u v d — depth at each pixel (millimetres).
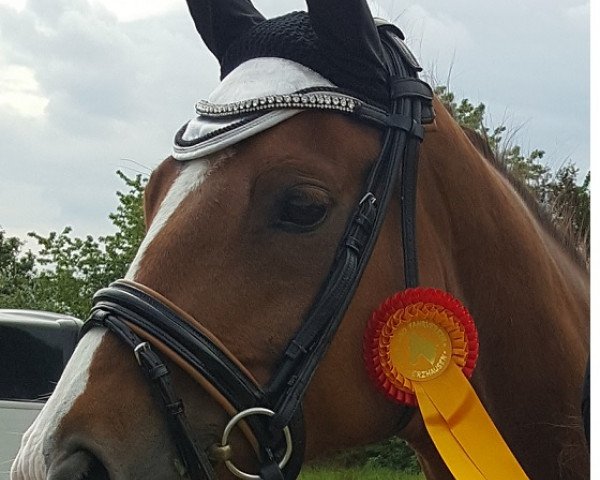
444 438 1667
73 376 1516
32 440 1485
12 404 4801
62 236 14930
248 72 1711
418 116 1767
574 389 1919
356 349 1663
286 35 1741
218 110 1665
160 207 1635
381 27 1880
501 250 1890
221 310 1549
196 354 1514
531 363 1895
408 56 1851
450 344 1700
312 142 1648
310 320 1578
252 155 1617
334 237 1629
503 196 1947
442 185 1827
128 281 1570
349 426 1684
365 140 1706
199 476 1493
